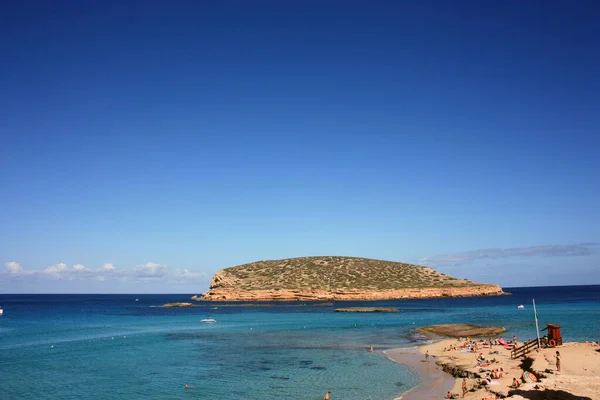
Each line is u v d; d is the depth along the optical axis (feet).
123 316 371.15
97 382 123.44
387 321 289.94
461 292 588.91
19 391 114.62
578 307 400.47
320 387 115.14
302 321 295.48
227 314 368.68
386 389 111.75
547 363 117.08
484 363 134.72
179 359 156.97
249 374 131.44
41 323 308.81
